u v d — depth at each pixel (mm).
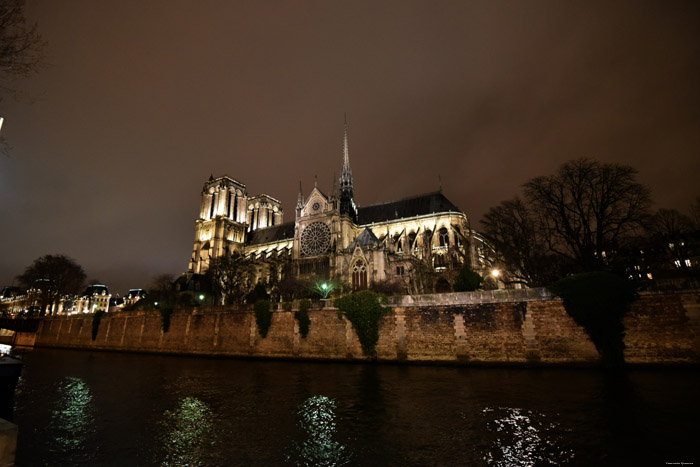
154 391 29781
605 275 33094
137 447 17250
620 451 14977
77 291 109500
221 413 22594
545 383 27453
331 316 44281
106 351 70000
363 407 22797
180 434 18938
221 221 120625
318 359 43688
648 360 30844
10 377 27203
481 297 37125
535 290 35250
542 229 50031
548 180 49500
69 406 25297
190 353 56406
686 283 31078
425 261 75312
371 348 40500
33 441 18250
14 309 171125
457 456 15133
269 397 26344
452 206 96625
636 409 20062
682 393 22859
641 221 43625
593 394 23641
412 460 14906
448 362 36906
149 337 64000
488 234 55219
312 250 92250
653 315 31438
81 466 15250
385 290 61469
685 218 56156
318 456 15625
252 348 49719
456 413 20812
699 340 29875
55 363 50812
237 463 15180
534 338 34406
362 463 14789
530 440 16500
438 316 38469
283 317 48312
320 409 22719
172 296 93500
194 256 122250
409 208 101938
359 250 71625
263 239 126250
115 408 24516
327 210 94000
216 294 97625
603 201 45469
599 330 32406
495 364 35125
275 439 17797
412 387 27766
